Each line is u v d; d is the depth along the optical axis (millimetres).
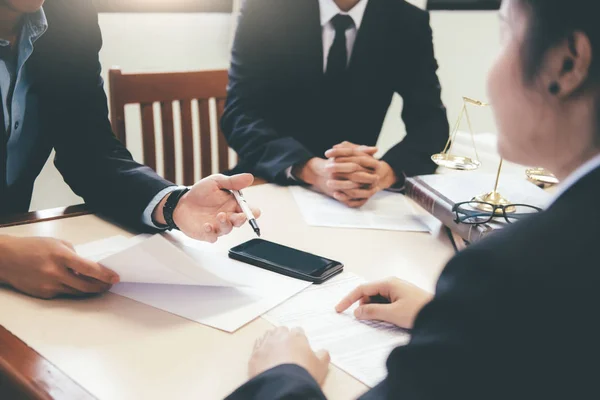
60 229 1030
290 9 1626
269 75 1631
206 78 1761
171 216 1001
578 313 369
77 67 1201
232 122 1581
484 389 389
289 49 1635
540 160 494
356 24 1649
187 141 1764
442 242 1088
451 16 2445
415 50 1713
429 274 942
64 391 595
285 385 534
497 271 398
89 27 1223
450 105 2539
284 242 1035
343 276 913
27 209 1315
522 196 1113
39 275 782
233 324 748
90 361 654
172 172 1754
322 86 1670
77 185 1166
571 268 376
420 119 1636
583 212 396
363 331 752
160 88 1666
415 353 425
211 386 624
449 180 1208
